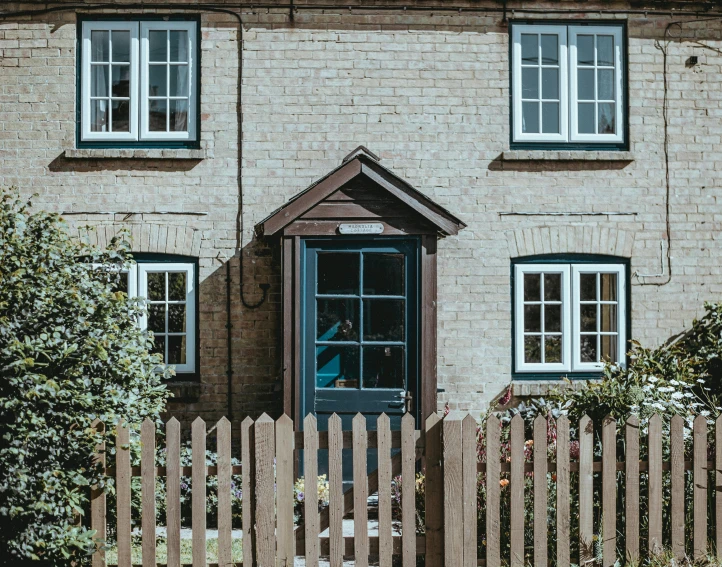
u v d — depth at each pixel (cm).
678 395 705
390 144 960
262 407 945
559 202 970
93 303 604
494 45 971
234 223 949
